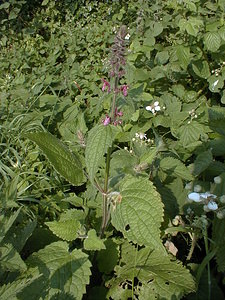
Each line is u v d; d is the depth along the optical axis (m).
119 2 1.58
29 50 1.38
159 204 0.44
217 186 0.59
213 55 0.98
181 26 0.93
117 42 0.41
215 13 1.10
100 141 0.43
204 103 0.93
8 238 0.51
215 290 0.55
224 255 0.54
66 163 0.47
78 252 0.48
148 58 1.04
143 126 0.85
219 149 0.71
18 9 1.59
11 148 0.85
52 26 1.60
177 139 0.85
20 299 0.43
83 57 1.35
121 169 0.62
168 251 0.56
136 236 0.44
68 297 0.44
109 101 0.88
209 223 0.59
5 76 1.28
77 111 0.93
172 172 0.63
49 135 0.48
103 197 0.51
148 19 1.19
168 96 0.93
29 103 1.01
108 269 0.53
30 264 0.47
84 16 1.64
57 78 1.16
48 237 0.58
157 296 0.48
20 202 0.75
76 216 0.58
